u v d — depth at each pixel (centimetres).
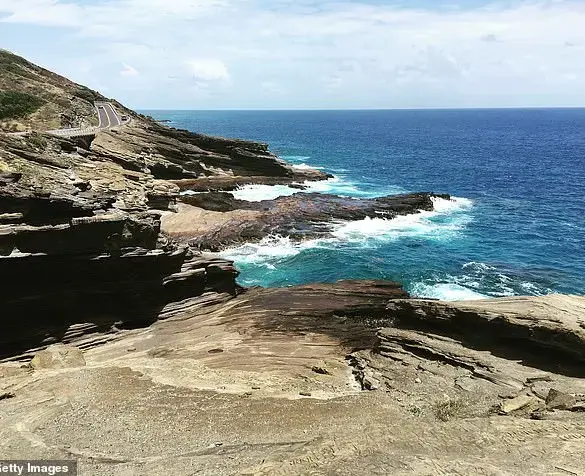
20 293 2167
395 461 1095
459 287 3341
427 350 2003
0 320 2128
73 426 1388
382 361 2045
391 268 3647
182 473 1116
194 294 2678
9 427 1362
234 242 3969
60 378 1767
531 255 4041
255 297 2800
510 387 1675
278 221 4431
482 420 1388
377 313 2577
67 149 4731
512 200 6119
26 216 2244
